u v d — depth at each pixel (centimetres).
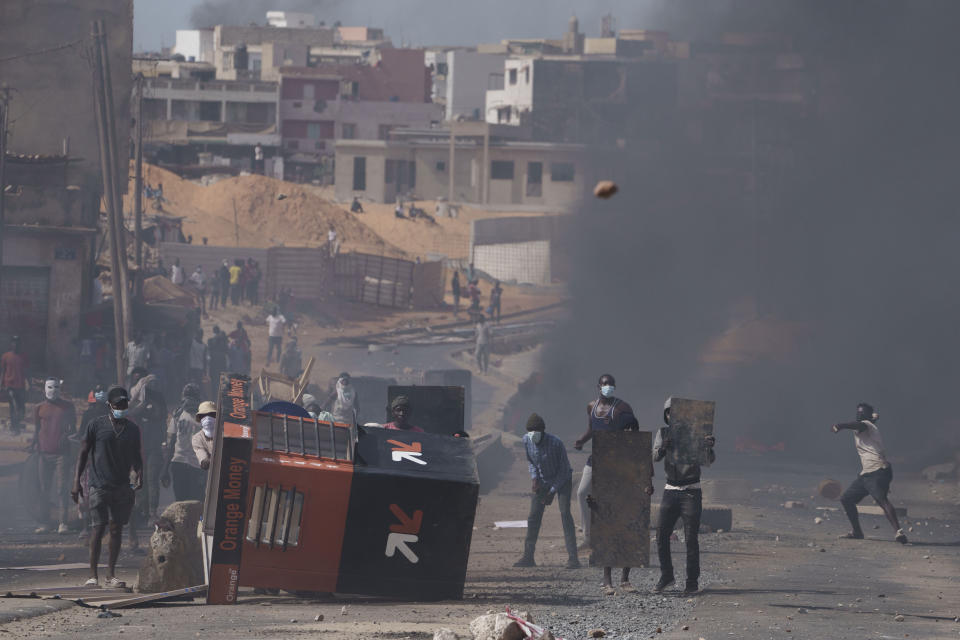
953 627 3438
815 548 5625
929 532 6644
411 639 2819
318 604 3550
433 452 3700
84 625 3016
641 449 3900
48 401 5753
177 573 3850
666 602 3772
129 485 4066
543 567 4650
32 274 12350
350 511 3534
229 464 3512
